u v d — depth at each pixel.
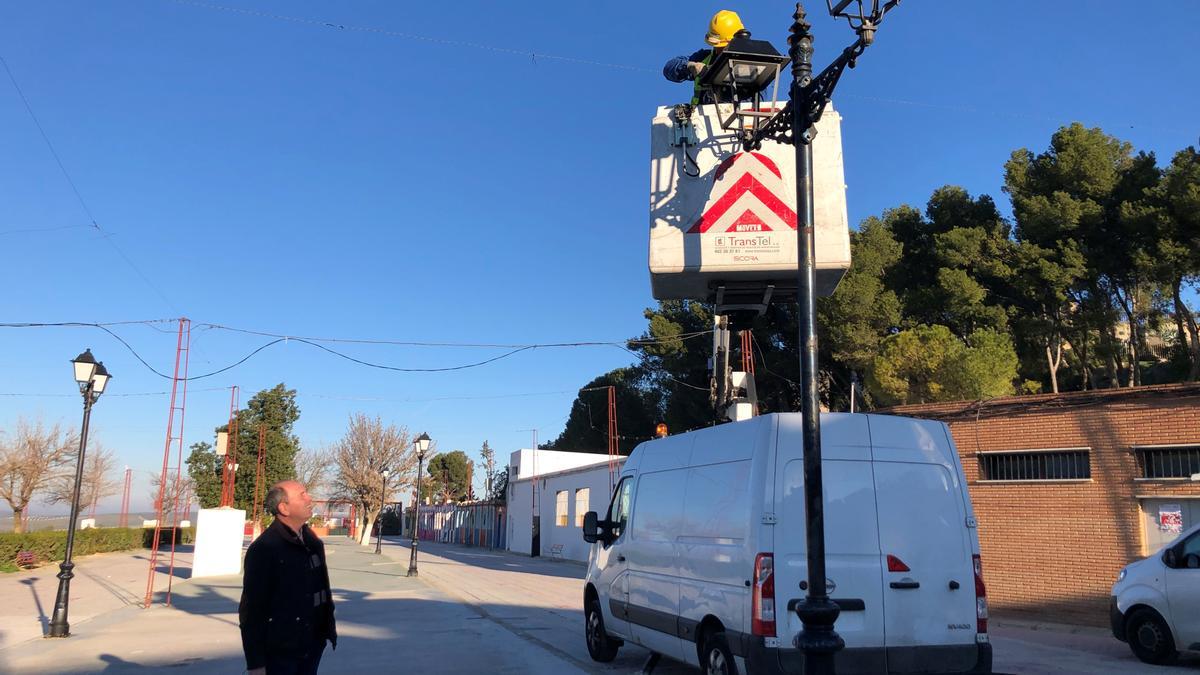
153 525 45.50
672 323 35.81
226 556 25.11
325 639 4.95
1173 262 23.72
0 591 19.94
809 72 5.64
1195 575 9.28
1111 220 25.94
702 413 34.59
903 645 6.25
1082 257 25.61
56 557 30.66
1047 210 26.09
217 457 38.12
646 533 8.61
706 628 7.03
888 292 27.61
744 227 8.52
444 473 89.25
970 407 15.23
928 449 6.86
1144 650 9.80
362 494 51.44
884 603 6.28
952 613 6.45
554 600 17.77
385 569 27.69
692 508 7.56
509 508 49.09
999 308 26.89
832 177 8.60
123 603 17.44
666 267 8.52
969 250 27.56
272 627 4.56
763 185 8.58
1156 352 33.00
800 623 6.10
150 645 11.57
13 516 41.25
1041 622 13.60
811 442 5.13
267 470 37.66
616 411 45.66
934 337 23.06
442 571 27.38
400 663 9.82
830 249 8.41
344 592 19.41
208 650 11.12
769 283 8.97
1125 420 13.10
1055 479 13.95
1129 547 12.80
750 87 7.22
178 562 31.16
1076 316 27.11
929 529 6.61
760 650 6.02
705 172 8.67
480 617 14.50
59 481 42.84
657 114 8.91
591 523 9.77
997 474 14.87
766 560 6.17
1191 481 12.23
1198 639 9.22
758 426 6.70
